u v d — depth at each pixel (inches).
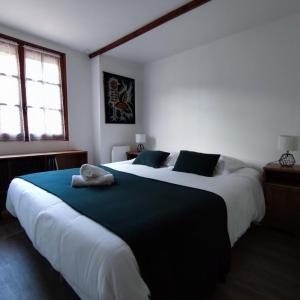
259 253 79.4
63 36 130.6
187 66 146.8
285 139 95.3
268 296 58.8
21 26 118.4
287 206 93.0
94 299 40.7
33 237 62.6
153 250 44.1
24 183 85.7
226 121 129.4
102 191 74.0
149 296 40.8
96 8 99.9
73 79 152.3
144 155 135.2
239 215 76.0
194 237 54.5
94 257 41.2
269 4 94.5
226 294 59.4
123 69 169.2
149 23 114.2
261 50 113.7
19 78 127.5
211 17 104.8
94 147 166.2
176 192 73.0
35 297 58.7
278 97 109.7
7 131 124.3
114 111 165.6
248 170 109.7
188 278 50.7
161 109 165.9
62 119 148.9
